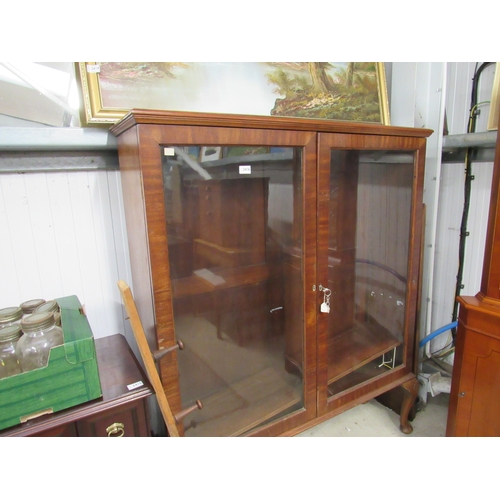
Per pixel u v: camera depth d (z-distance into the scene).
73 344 0.84
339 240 1.24
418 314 1.41
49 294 1.14
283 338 1.22
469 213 1.62
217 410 1.07
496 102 1.41
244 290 1.11
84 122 1.04
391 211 1.34
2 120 0.97
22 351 0.84
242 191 1.05
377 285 1.41
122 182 1.03
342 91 1.41
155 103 1.08
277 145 0.94
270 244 1.14
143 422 0.95
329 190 1.08
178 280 0.94
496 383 1.11
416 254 1.33
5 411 0.80
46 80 1.01
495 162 1.06
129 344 1.29
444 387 1.61
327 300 1.13
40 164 1.05
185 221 0.92
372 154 1.22
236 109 1.20
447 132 1.63
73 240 1.15
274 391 1.18
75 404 0.87
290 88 1.29
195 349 1.01
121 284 0.80
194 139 0.82
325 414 1.21
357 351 1.37
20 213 1.06
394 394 1.64
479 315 1.12
